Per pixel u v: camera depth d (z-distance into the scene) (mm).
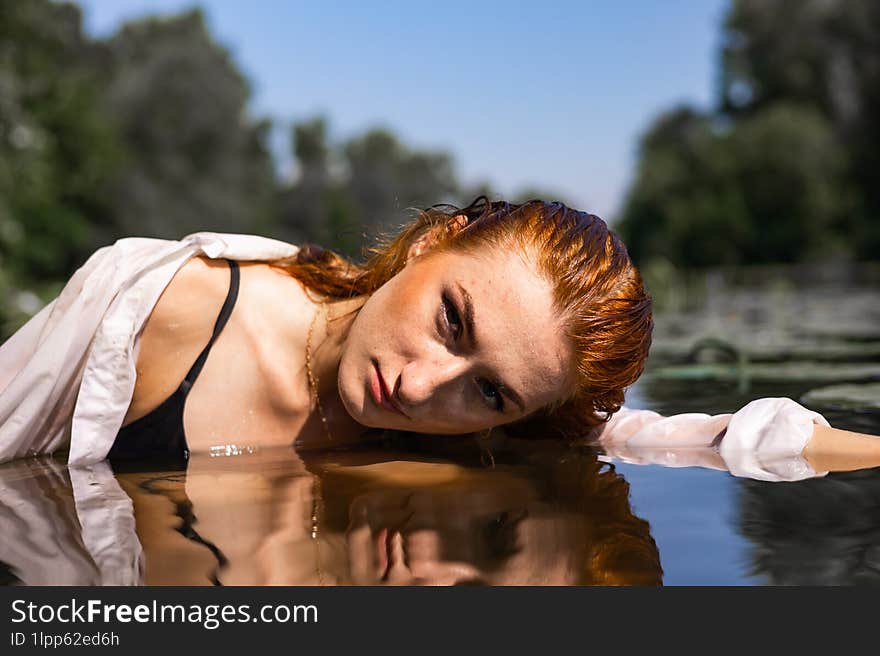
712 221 25312
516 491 1355
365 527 1124
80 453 1684
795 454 1675
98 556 993
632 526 1125
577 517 1174
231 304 1909
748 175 25844
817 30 28922
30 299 6828
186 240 1907
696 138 27922
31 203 11938
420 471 1551
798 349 3787
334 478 1479
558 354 1687
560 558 997
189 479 1476
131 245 1895
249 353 1894
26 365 1742
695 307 8586
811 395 2334
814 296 10070
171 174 28406
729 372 2996
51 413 1785
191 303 1875
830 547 1020
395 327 1683
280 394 1895
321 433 1929
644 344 1850
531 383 1682
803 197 25234
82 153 14500
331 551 1021
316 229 40938
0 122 10203
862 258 24688
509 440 1977
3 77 10594
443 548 1036
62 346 1740
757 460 1619
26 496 1328
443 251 1744
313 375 1930
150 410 1817
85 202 15695
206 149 30438
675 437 1858
